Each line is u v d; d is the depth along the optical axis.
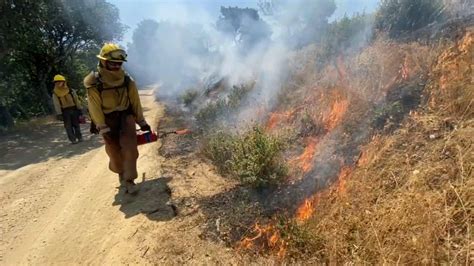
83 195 5.33
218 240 3.53
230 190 4.52
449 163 3.26
